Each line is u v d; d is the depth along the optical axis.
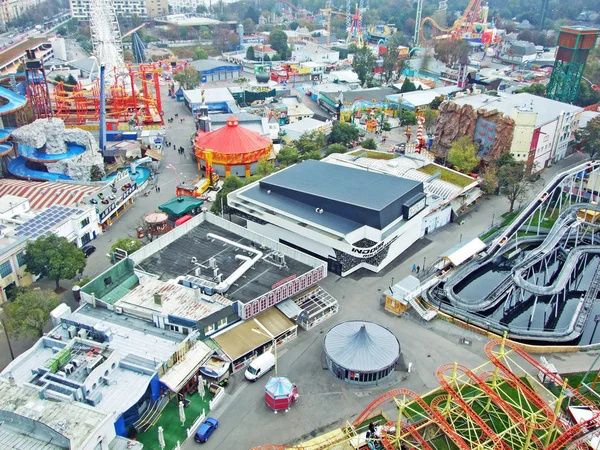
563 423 94.44
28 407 86.56
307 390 106.69
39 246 135.00
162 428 94.31
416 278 136.75
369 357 108.94
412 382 109.06
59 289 139.38
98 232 169.12
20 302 114.94
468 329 125.88
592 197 180.12
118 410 89.56
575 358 116.00
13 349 116.00
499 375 105.25
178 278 125.88
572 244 173.50
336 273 148.00
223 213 176.25
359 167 197.50
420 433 95.62
